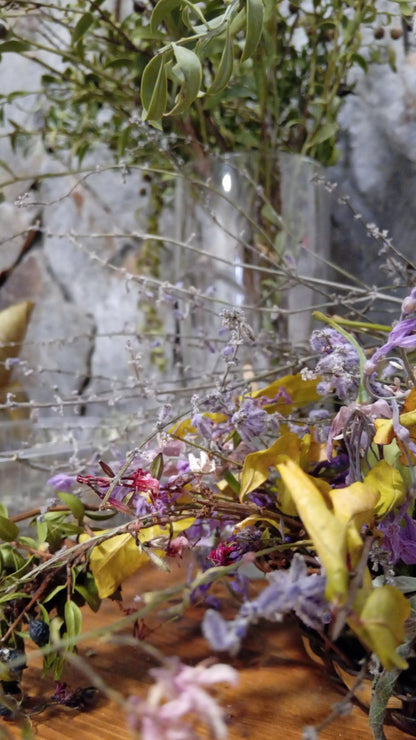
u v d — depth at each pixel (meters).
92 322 1.05
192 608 0.61
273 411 0.49
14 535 0.47
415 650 0.39
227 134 0.75
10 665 0.31
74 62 0.72
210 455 0.44
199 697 0.27
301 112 0.76
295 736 0.43
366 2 0.67
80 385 1.04
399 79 0.77
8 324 0.82
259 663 0.52
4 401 0.79
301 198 0.70
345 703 0.32
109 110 0.98
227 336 0.67
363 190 0.81
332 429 0.38
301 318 0.69
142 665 0.51
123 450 0.67
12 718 0.44
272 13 0.65
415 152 0.76
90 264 1.05
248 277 0.69
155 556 0.41
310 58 0.76
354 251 0.81
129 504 0.46
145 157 0.83
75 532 0.48
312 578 0.32
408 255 0.78
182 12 0.47
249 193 0.69
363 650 0.44
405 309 0.39
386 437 0.37
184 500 0.44
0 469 0.67
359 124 0.80
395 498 0.37
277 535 0.44
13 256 1.10
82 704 0.46
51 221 1.08
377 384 0.40
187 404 0.67
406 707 0.41
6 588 0.43
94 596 0.47
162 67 0.44
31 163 1.08
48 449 0.69
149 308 0.95
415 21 0.55
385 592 0.32
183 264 0.73
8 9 0.65
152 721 0.27
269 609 0.31
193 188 0.71
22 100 1.05
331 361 0.40
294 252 0.69
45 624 0.44
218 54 0.65
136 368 0.59
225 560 0.44
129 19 0.73
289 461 0.35
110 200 1.03
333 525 0.32
